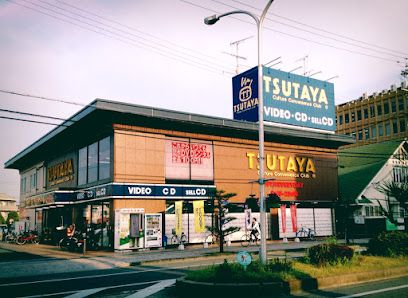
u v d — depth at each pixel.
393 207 40.66
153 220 25.39
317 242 31.20
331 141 37.97
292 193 34.44
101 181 27.16
